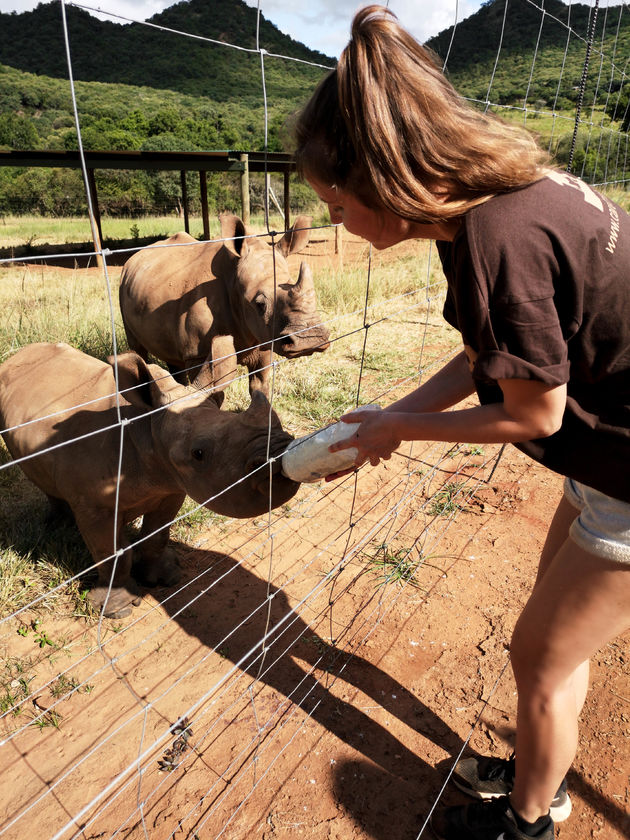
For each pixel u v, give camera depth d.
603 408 1.56
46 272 15.35
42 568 3.68
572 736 1.92
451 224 1.47
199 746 2.64
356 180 1.43
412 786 2.48
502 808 2.12
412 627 3.29
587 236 1.33
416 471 4.79
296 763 2.57
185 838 2.28
